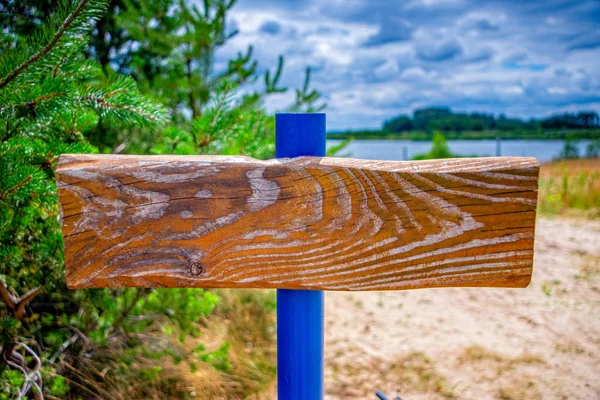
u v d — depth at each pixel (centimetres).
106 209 92
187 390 249
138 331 252
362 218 93
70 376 239
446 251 93
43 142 199
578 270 504
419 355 321
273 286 96
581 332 360
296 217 94
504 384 284
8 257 191
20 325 215
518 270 92
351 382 284
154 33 400
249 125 304
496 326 372
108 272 93
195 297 285
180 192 93
